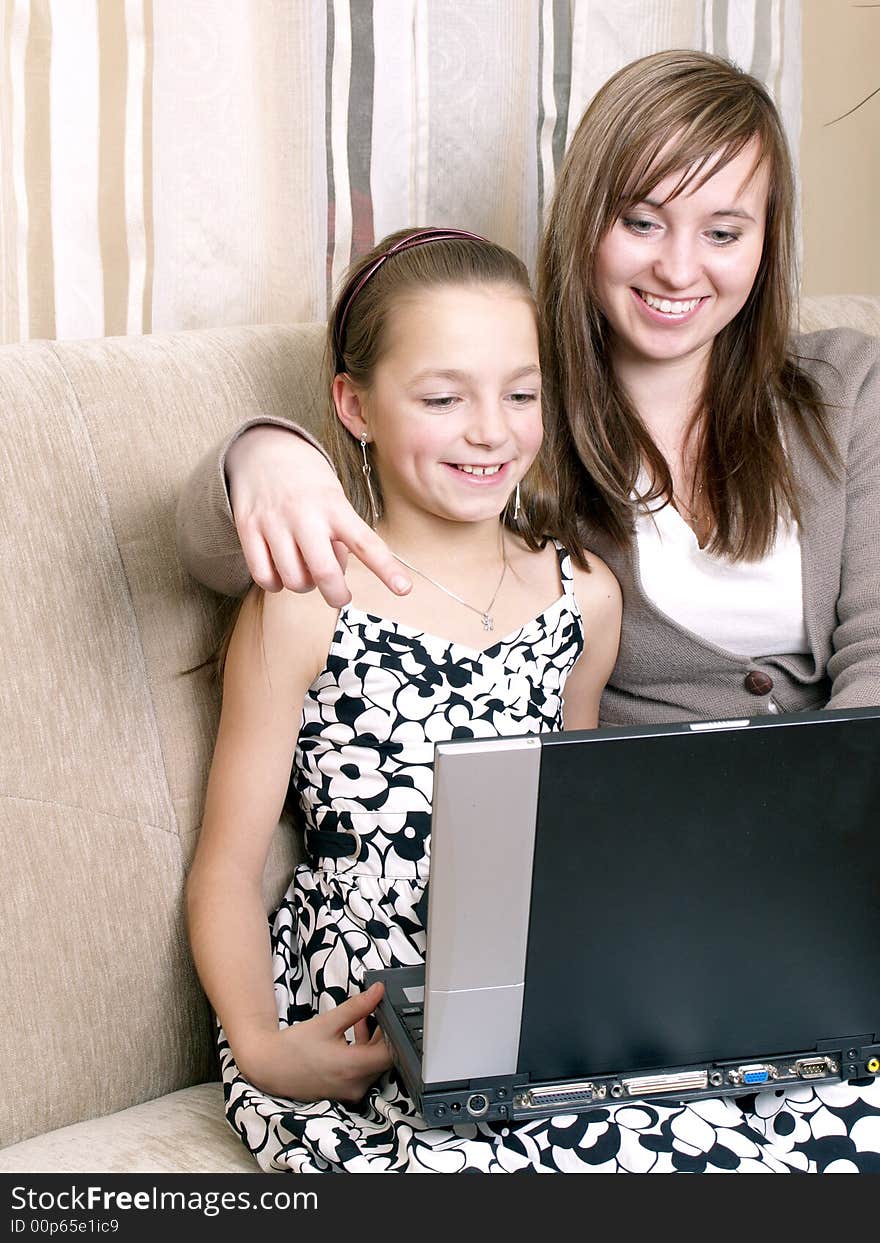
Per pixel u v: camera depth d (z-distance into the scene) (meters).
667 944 0.79
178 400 1.13
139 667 1.08
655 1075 0.85
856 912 0.81
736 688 1.28
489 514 1.13
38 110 1.30
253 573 0.89
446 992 0.77
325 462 0.95
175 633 1.10
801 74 1.79
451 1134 0.87
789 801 0.76
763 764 0.74
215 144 1.40
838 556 1.27
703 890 0.77
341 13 1.42
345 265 1.50
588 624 1.26
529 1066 0.82
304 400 1.22
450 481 1.11
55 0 1.29
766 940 0.80
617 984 0.80
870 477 1.27
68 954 1.01
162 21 1.34
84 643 1.04
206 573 1.06
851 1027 0.86
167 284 1.40
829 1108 0.88
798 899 0.79
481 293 1.11
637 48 1.63
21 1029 0.98
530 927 0.76
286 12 1.41
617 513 1.26
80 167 1.34
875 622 1.23
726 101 1.18
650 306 1.22
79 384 1.08
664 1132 0.86
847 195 2.02
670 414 1.30
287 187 1.46
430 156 1.52
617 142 1.19
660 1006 0.82
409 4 1.46
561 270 1.24
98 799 1.04
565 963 0.78
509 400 1.12
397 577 0.87
